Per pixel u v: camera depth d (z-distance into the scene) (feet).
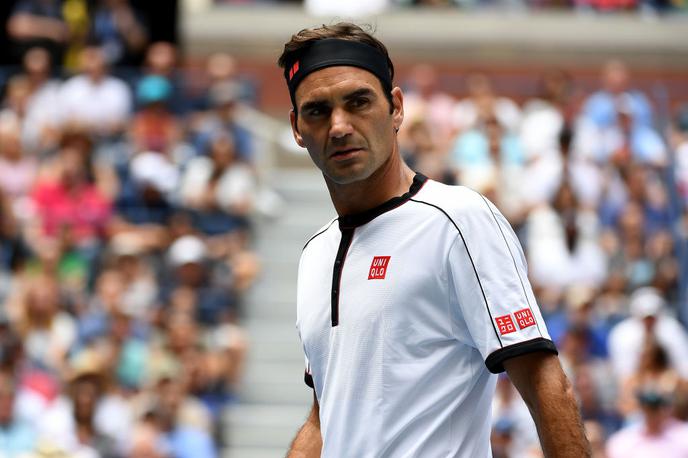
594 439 88.53
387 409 33.04
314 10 158.71
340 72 33.65
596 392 96.22
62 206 117.19
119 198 119.34
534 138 128.26
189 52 157.79
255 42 157.17
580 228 112.68
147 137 124.77
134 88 138.00
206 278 109.91
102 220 116.88
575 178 119.24
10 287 109.50
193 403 98.73
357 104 33.65
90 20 145.69
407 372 32.96
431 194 34.04
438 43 157.69
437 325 32.94
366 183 34.19
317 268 35.60
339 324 33.96
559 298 105.29
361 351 33.42
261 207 125.90
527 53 158.30
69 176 118.73
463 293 32.58
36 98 133.39
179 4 157.99
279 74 156.04
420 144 121.39
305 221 126.21
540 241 111.65
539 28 158.81
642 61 158.92
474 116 127.54
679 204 120.88
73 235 113.50
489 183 113.50
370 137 33.63
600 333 101.81
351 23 35.60
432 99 133.49
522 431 88.38
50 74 137.08
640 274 113.09
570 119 133.18
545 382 31.68
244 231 118.32
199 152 122.31
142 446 92.12
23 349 98.78
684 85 157.79
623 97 134.10
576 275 110.83
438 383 33.09
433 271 32.89
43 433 94.43
